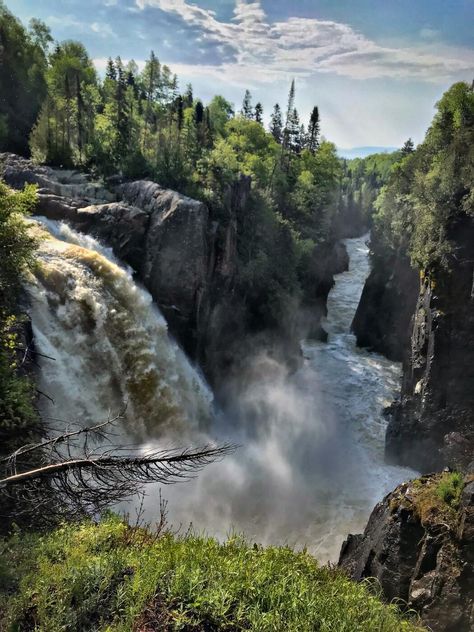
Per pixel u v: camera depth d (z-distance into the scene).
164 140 53.72
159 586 7.90
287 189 67.94
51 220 33.38
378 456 32.53
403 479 29.52
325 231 72.12
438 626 11.48
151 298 33.47
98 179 42.62
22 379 18.33
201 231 33.62
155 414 29.56
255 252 44.25
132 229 33.53
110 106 60.97
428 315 30.09
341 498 27.94
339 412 38.19
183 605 7.54
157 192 35.50
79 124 53.34
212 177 41.75
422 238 33.72
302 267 55.38
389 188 53.56
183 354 34.62
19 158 41.84
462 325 27.84
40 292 24.86
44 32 84.38
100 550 9.12
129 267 33.66
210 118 90.06
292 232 52.81
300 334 50.94
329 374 44.38
